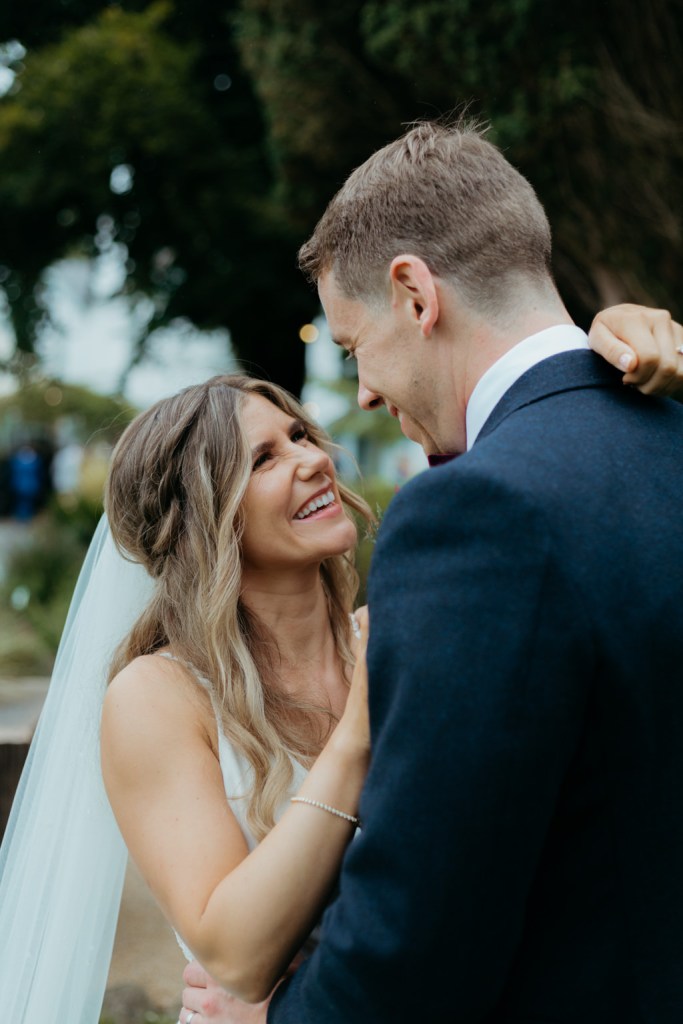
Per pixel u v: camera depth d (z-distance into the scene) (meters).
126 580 1.71
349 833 1.17
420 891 0.91
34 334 10.39
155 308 9.96
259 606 1.62
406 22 4.39
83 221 9.79
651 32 3.99
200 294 9.52
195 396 1.61
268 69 5.63
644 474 1.02
